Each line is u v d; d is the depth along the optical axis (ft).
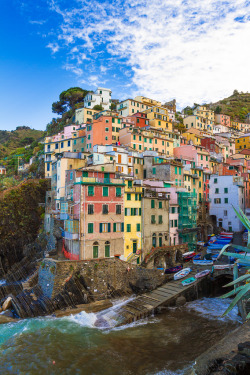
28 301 135.74
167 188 207.21
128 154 247.91
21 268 182.70
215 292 164.96
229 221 255.29
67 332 113.39
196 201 249.75
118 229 163.32
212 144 344.28
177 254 192.54
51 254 174.81
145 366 91.50
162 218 190.39
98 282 143.84
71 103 449.06
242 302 100.58
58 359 94.53
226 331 115.75
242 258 60.44
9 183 305.94
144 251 176.04
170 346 104.17
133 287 152.87
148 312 130.93
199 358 73.72
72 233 148.25
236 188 254.47
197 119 442.91
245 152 390.42
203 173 270.87
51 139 327.47
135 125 335.26
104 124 292.20
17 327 117.29
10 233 231.50
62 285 136.67
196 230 218.79
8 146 650.84
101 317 126.93
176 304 142.51
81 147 294.87
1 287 156.56
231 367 64.64
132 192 171.63
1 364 91.71
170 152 321.93
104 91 403.13
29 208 250.57
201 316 131.54
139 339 109.50
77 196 154.30
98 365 91.71
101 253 155.33
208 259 184.03
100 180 159.53
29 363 92.07
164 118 366.43
